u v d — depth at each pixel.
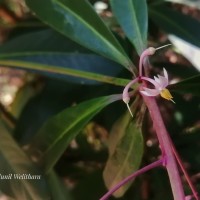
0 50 0.41
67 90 0.48
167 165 0.29
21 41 0.41
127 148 0.36
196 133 0.49
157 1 0.46
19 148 0.35
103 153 0.53
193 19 0.44
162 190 0.47
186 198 0.29
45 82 0.53
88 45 0.35
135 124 0.35
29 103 0.48
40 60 0.40
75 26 0.35
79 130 0.35
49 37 0.41
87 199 0.46
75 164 0.53
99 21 0.35
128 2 0.35
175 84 0.34
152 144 0.51
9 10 0.53
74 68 0.40
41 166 0.36
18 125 0.47
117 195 0.38
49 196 0.33
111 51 0.35
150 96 0.31
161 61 0.50
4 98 0.66
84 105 0.35
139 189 0.48
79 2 0.35
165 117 0.52
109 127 0.46
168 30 0.44
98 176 0.47
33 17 0.51
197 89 0.34
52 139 0.36
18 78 0.66
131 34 0.35
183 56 0.53
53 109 0.48
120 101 0.46
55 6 0.36
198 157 0.49
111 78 0.35
